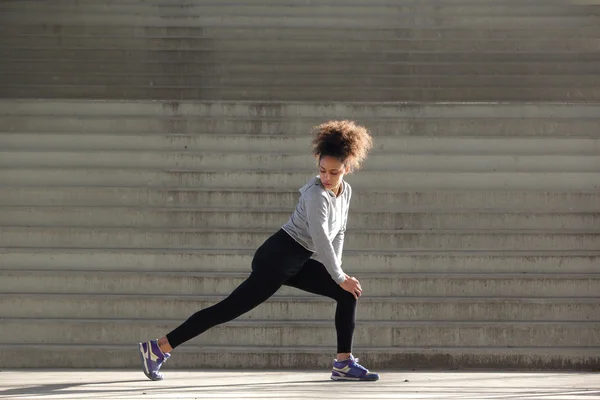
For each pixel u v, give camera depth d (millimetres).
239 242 7035
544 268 6793
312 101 9055
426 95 9492
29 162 7906
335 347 6094
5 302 6383
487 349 6023
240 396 4410
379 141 8109
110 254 6820
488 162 7941
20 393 4539
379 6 10672
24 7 10516
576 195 7551
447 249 7023
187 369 5902
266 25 10539
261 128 8461
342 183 4730
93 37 10148
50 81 9664
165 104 8648
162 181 7738
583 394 4570
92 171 7730
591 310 6367
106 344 6156
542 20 10570
